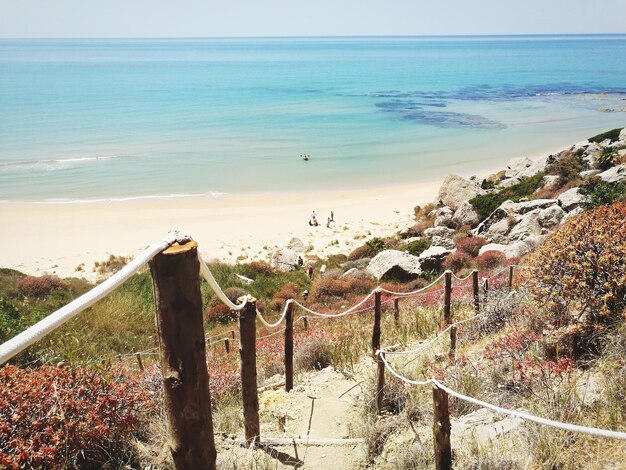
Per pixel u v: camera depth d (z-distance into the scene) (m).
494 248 22.11
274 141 66.50
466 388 6.11
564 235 7.50
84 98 104.75
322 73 164.50
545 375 5.46
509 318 8.74
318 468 5.29
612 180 23.67
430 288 18.61
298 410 7.03
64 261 31.84
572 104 97.06
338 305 20.53
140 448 5.10
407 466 4.88
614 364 5.57
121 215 40.78
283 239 35.75
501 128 74.75
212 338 14.91
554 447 4.38
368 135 69.94
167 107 93.06
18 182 49.09
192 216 40.78
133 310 17.48
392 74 158.50
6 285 23.78
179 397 3.16
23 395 4.59
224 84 131.12
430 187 48.69
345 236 36.12
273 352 10.42
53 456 4.20
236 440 5.90
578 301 6.78
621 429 4.55
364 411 6.41
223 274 25.89
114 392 5.26
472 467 4.41
